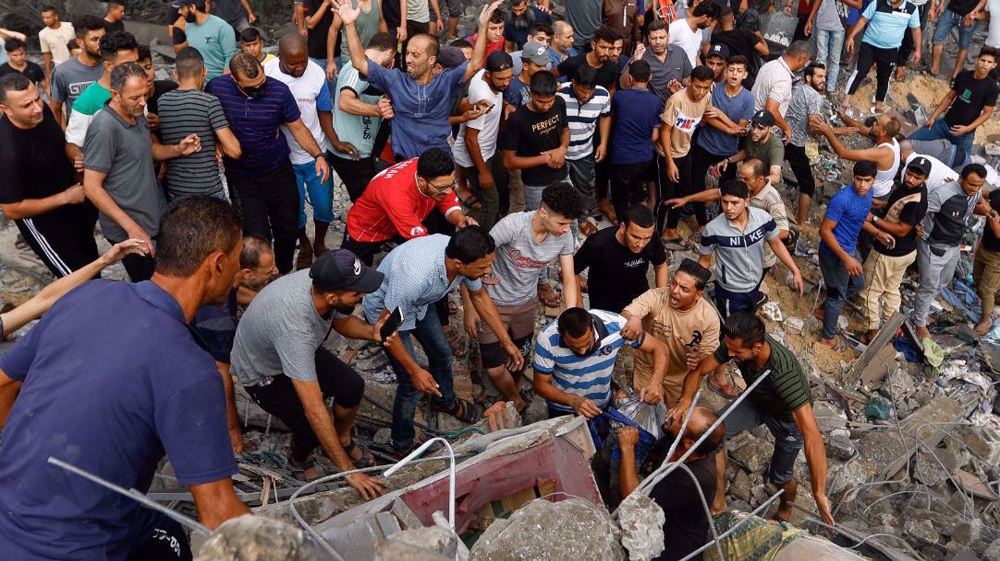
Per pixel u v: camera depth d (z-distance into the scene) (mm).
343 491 3221
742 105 7629
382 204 4887
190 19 7250
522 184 6859
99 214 4879
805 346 7898
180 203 2412
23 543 2090
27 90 4383
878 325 8117
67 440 2082
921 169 7406
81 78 5895
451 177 4625
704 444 4117
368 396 5410
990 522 6418
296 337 3688
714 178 8938
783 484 5309
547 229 4859
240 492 3982
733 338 4535
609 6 8625
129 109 4480
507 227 4941
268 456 4586
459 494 2768
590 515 2307
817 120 8328
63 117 6219
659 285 5730
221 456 2258
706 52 8906
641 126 7066
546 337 4695
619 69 8055
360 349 5840
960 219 7746
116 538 2256
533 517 2242
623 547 2309
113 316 2215
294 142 5824
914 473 6691
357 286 3576
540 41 7465
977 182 7602
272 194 5516
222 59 7352
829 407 7188
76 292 2303
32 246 5008
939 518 6035
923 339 8422
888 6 10969
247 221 5438
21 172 4551
